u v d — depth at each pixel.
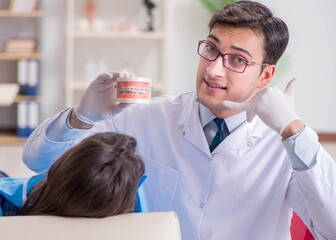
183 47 5.26
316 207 1.22
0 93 4.38
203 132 1.44
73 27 4.99
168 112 1.54
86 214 0.95
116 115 1.49
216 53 1.32
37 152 1.45
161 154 1.50
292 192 1.40
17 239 0.89
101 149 0.99
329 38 5.26
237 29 1.28
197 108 1.47
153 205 1.50
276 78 4.88
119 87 1.32
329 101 5.34
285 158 1.42
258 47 1.30
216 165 1.42
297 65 5.29
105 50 5.29
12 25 5.16
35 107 4.95
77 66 5.28
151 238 0.92
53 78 5.26
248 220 1.42
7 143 4.89
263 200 1.41
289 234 1.49
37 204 1.00
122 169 0.98
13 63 5.20
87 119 1.38
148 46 5.31
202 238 1.43
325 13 5.23
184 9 5.21
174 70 5.29
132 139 1.06
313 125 5.37
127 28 5.06
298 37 5.25
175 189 1.46
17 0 4.85
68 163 0.98
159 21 5.27
